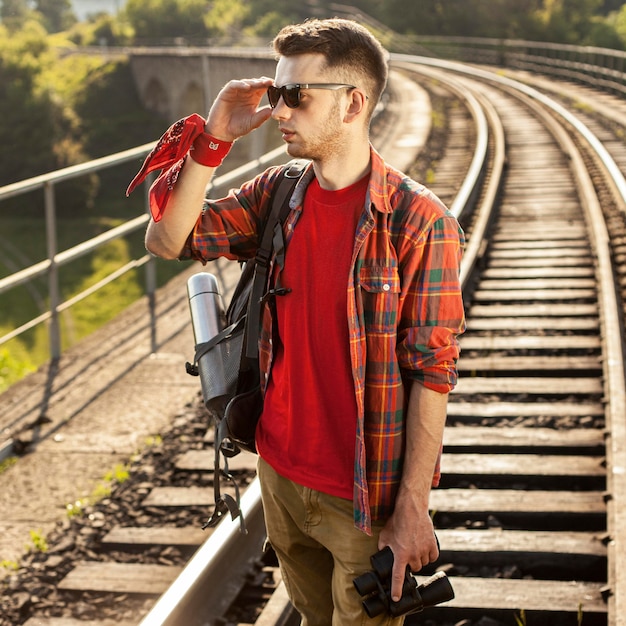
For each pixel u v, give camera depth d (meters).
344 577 2.17
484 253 8.85
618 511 3.98
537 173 13.77
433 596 2.12
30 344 24.59
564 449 4.79
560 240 9.51
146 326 7.02
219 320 2.45
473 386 5.70
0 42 57.25
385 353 2.02
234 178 8.88
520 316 7.13
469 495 4.27
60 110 56.84
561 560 3.78
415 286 2.01
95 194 48.12
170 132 2.14
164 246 2.29
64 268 32.75
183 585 3.13
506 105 24.11
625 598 3.29
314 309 2.06
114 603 3.67
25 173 53.03
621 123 18.98
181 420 5.27
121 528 4.18
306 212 2.09
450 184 13.16
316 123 1.97
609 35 58.38
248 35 78.25
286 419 2.18
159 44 85.38
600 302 7.27
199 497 4.43
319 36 1.94
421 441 2.04
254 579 3.57
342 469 2.11
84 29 99.56
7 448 4.95
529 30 61.25
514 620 3.44
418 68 40.00
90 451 4.94
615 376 5.55
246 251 2.35
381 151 16.28
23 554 4.00
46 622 3.56
